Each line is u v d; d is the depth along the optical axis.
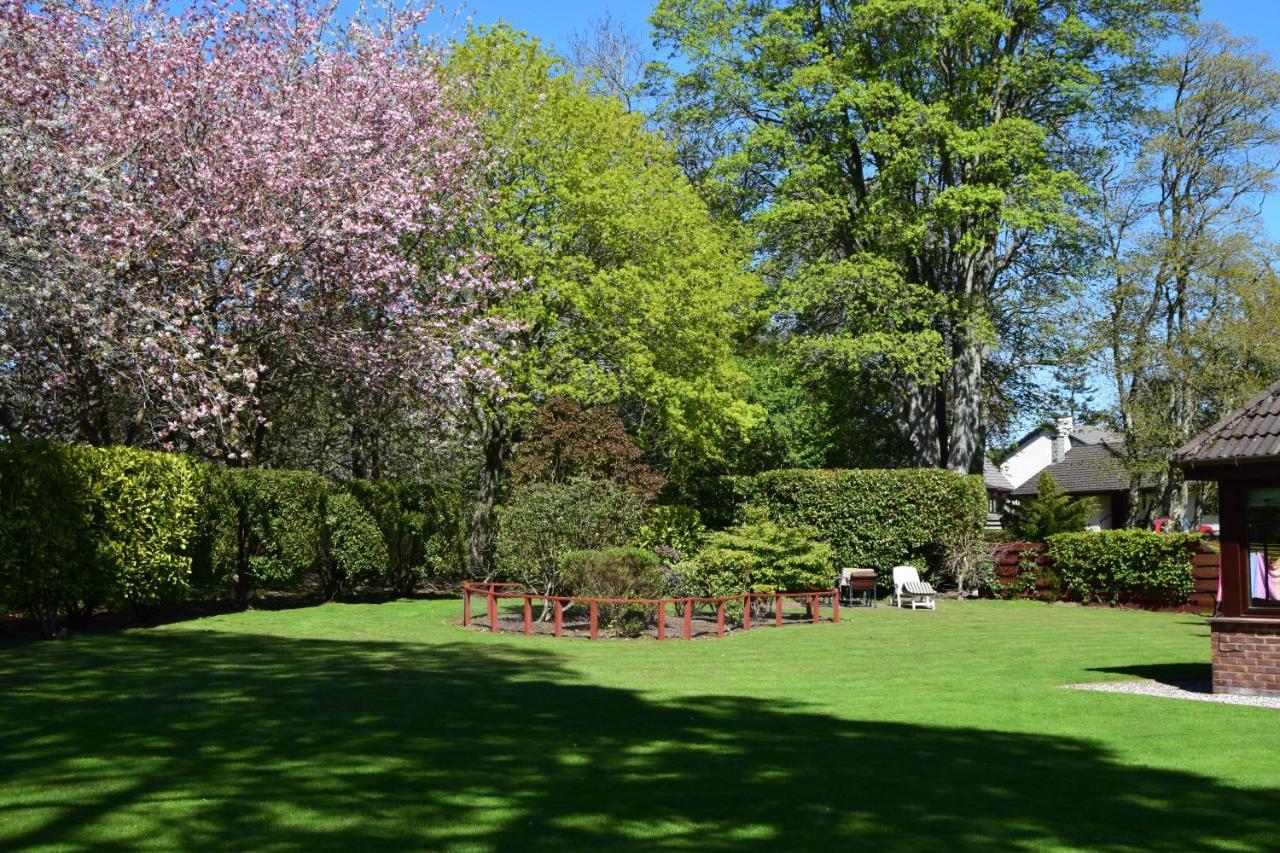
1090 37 29.59
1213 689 11.17
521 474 22.62
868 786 6.77
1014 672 12.75
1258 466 11.06
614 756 7.53
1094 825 5.97
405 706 9.45
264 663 12.30
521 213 24.67
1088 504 34.47
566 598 16.41
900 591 24.95
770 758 7.56
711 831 5.69
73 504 14.64
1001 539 34.56
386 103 20.53
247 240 18.11
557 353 24.20
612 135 25.84
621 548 17.34
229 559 18.47
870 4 29.02
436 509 25.03
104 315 15.88
